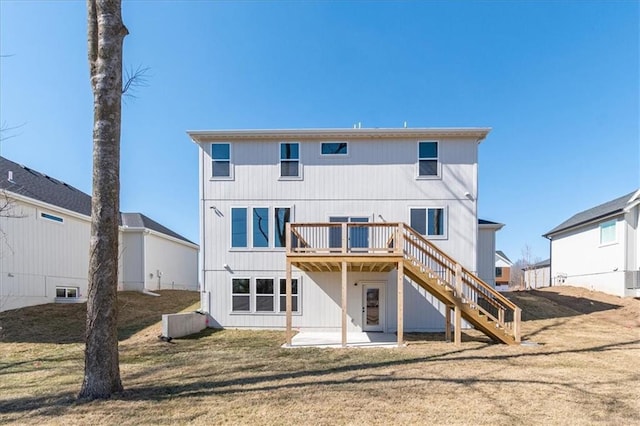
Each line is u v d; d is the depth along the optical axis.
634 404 5.59
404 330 13.52
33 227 14.51
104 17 5.93
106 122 5.88
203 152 14.35
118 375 6.01
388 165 14.03
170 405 5.46
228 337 12.09
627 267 19.08
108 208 5.83
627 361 8.41
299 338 12.06
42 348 9.88
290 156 14.24
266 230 14.12
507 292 21.84
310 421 4.93
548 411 5.30
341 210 14.00
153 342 11.02
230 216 14.20
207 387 6.38
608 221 20.53
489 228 15.23
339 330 13.68
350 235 13.72
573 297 19.53
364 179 14.03
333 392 6.11
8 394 6.04
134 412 5.18
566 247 24.84
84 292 17.42
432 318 13.55
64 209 15.96
